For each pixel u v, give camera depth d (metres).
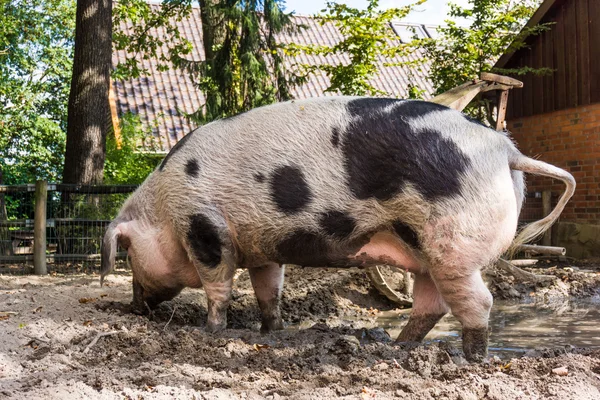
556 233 9.49
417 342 4.61
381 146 4.38
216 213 4.66
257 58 10.80
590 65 9.19
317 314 6.01
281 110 4.61
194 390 3.93
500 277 6.96
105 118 8.92
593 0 9.12
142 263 4.96
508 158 4.42
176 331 4.77
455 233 4.30
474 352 4.36
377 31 9.75
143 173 9.98
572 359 4.21
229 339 4.59
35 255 7.21
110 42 8.93
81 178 8.63
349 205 4.43
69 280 6.48
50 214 7.52
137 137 11.42
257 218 4.59
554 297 6.76
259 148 4.58
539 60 9.94
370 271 6.16
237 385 4.05
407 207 4.34
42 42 17.09
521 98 10.23
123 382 4.01
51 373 4.08
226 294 4.79
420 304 4.68
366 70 9.57
